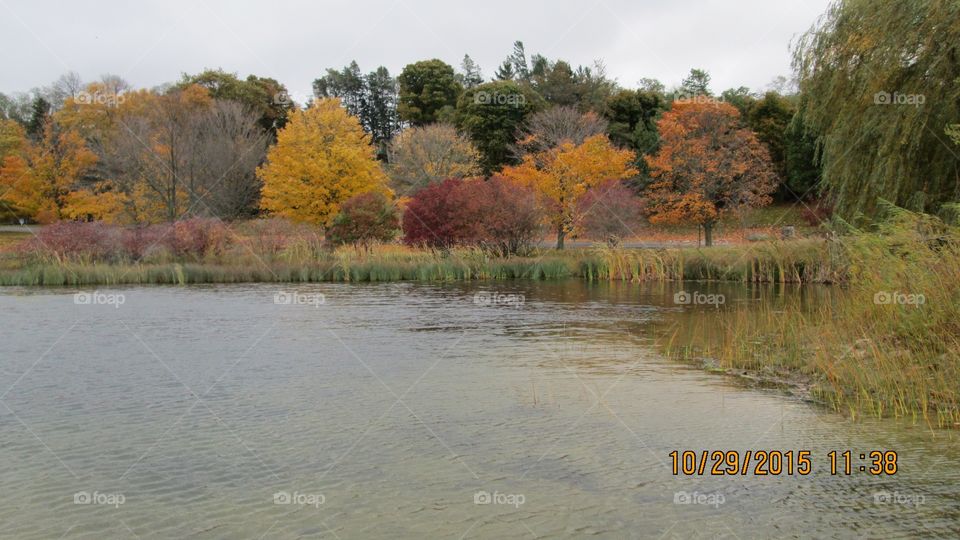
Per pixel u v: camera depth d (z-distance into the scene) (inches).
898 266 443.5
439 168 1754.4
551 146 1743.4
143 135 1581.0
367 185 1520.7
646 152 1962.4
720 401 358.3
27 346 518.3
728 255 1070.4
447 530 217.9
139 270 1057.5
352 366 448.8
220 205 1663.4
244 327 611.8
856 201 721.0
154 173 1567.4
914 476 256.5
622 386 391.9
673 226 2006.6
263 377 418.3
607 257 1118.4
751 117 2139.5
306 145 1508.4
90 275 1035.9
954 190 657.0
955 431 304.5
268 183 1550.2
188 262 1171.9
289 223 1305.4
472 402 360.5
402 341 540.1
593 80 2284.7
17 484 256.7
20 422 329.1
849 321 455.8
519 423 324.5
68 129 1802.4
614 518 225.5
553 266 1141.7
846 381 373.4
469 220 1250.6
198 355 485.1
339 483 255.3
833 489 246.5
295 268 1107.3
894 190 671.8
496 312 709.3
